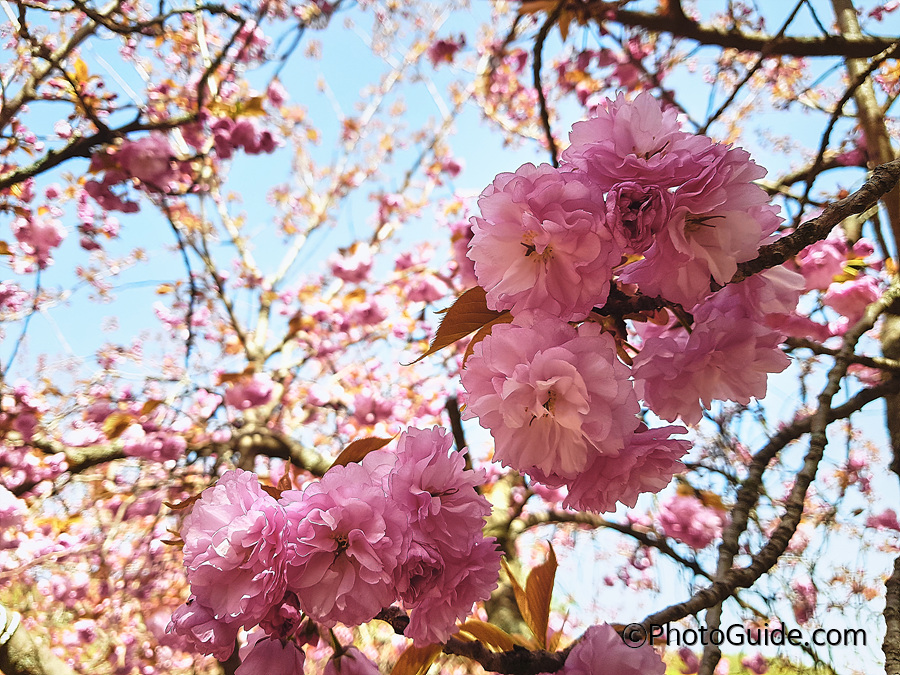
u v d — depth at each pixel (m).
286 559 0.24
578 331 0.24
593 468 0.24
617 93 0.25
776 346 0.25
